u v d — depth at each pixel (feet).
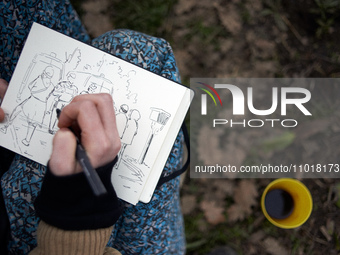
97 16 5.15
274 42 5.35
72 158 1.77
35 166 2.75
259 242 5.17
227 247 5.15
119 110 2.59
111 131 1.92
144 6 5.25
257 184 5.20
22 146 2.57
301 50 5.34
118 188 2.61
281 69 5.33
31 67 2.54
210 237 5.18
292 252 5.16
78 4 5.09
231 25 5.28
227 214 5.17
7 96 2.54
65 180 1.74
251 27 5.33
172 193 3.02
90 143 1.83
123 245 3.10
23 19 2.77
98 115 1.87
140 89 2.60
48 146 2.57
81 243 1.91
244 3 5.31
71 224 1.84
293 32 5.33
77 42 2.57
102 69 2.59
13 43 2.84
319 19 5.33
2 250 2.64
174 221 3.45
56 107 2.57
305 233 5.19
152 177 2.63
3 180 2.84
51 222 1.85
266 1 5.34
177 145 2.93
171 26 5.30
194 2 5.27
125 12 5.22
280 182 4.85
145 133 2.60
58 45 2.55
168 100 2.60
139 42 2.89
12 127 2.56
